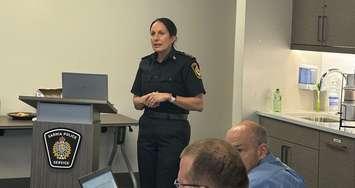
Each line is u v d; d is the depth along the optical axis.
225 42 5.91
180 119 3.77
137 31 5.59
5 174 5.31
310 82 5.18
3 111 5.23
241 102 5.04
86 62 5.46
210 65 5.89
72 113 2.97
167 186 3.75
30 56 5.28
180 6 5.73
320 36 4.73
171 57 3.78
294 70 5.19
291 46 5.14
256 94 5.07
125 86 5.60
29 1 5.24
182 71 3.75
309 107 5.25
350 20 4.36
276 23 5.09
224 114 5.98
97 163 3.06
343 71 4.96
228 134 2.17
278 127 4.77
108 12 5.48
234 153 1.34
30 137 5.35
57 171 2.98
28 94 5.29
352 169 3.90
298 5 5.05
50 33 5.33
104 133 5.54
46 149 2.98
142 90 3.88
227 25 5.90
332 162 4.11
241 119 5.04
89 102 2.93
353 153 3.89
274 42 5.09
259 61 5.06
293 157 4.57
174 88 3.76
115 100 5.58
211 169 1.30
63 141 2.97
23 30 5.24
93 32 5.46
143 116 3.84
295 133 4.54
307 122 4.39
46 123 2.97
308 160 4.38
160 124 3.75
